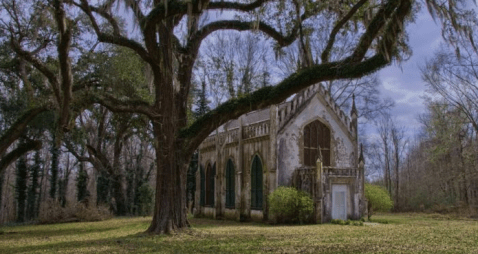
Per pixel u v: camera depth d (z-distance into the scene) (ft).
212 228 77.05
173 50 65.05
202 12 57.62
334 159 99.86
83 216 112.47
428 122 164.76
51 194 134.92
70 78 56.03
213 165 119.24
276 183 89.86
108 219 118.11
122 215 134.72
